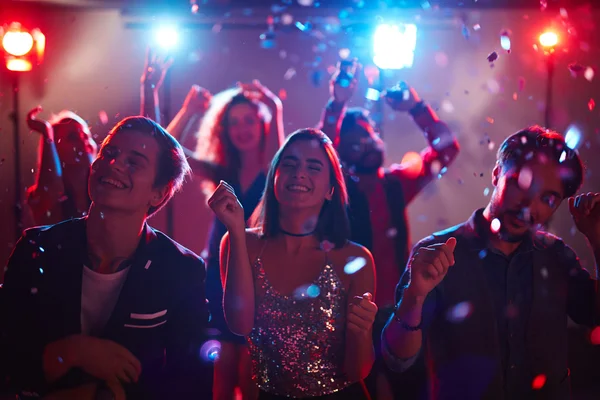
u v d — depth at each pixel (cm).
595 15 579
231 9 577
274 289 201
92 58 591
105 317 171
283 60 595
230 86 597
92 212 169
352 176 341
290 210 206
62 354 157
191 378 176
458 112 606
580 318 200
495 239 194
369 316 177
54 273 166
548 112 577
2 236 578
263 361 200
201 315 180
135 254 173
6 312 165
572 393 396
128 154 168
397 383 321
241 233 188
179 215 589
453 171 613
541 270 192
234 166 356
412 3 552
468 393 187
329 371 198
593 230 186
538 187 185
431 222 618
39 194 346
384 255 347
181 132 419
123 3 581
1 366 163
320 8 571
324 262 204
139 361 163
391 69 592
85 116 593
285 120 600
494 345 189
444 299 192
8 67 532
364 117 372
